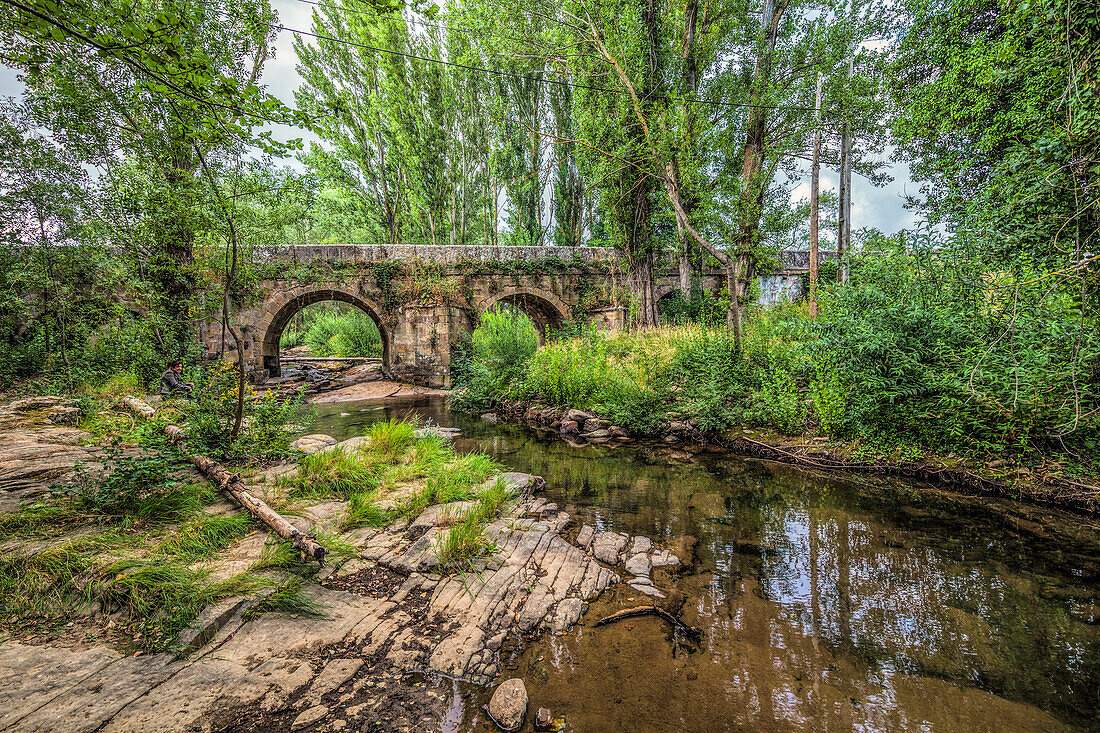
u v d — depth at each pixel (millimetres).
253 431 5359
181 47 2443
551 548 3906
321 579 3133
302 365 19953
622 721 2219
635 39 10430
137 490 3711
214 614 2543
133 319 9625
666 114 9125
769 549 4172
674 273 19250
